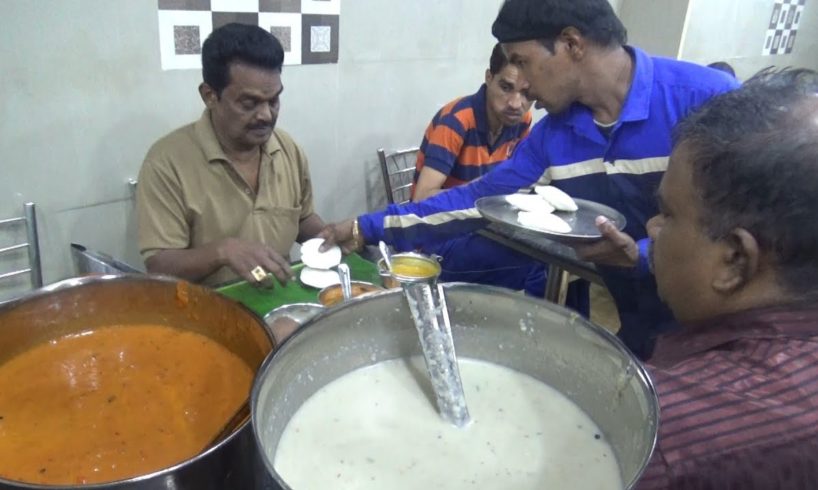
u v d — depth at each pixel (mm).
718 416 534
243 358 927
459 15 2691
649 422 543
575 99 1467
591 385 729
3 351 892
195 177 1588
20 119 1648
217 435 655
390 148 2682
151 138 1918
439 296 792
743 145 544
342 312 743
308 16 2178
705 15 3504
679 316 665
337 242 1596
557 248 1538
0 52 1566
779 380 550
